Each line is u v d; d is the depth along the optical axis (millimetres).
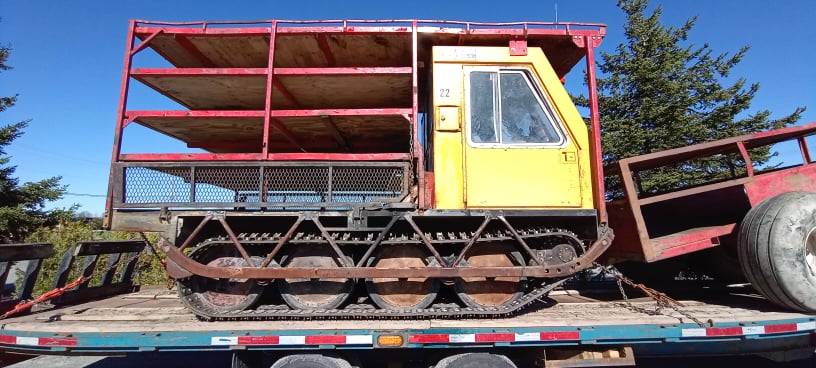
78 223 11484
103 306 5105
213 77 4441
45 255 5023
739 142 4801
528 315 4348
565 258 4281
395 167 4297
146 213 4168
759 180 4703
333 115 4430
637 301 5086
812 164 4875
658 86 12781
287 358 3900
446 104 4434
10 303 4715
